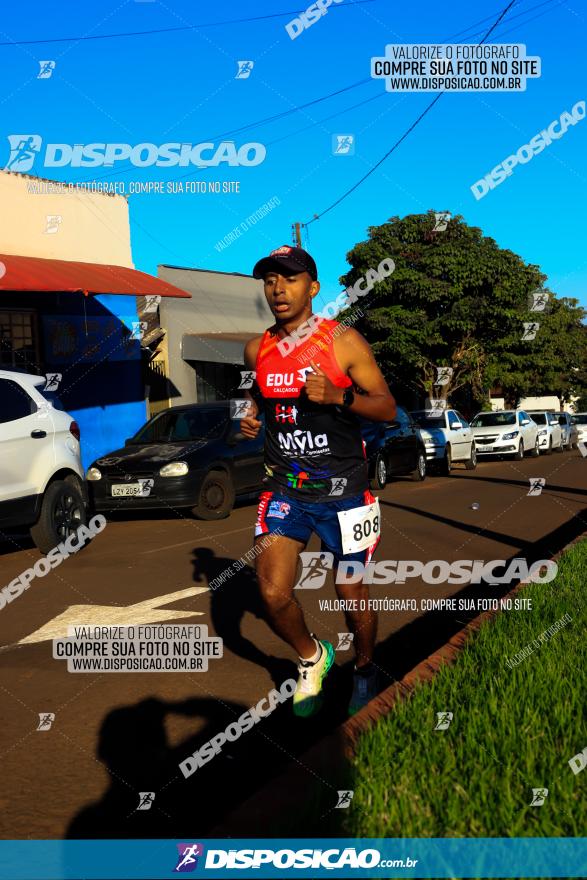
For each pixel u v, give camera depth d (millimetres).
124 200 18656
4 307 15219
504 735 3295
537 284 27469
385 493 15945
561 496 14586
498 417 29375
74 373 16719
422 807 2773
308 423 3750
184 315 21156
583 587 5980
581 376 46281
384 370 27609
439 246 25750
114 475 11766
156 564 8664
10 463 8867
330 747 3301
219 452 12289
